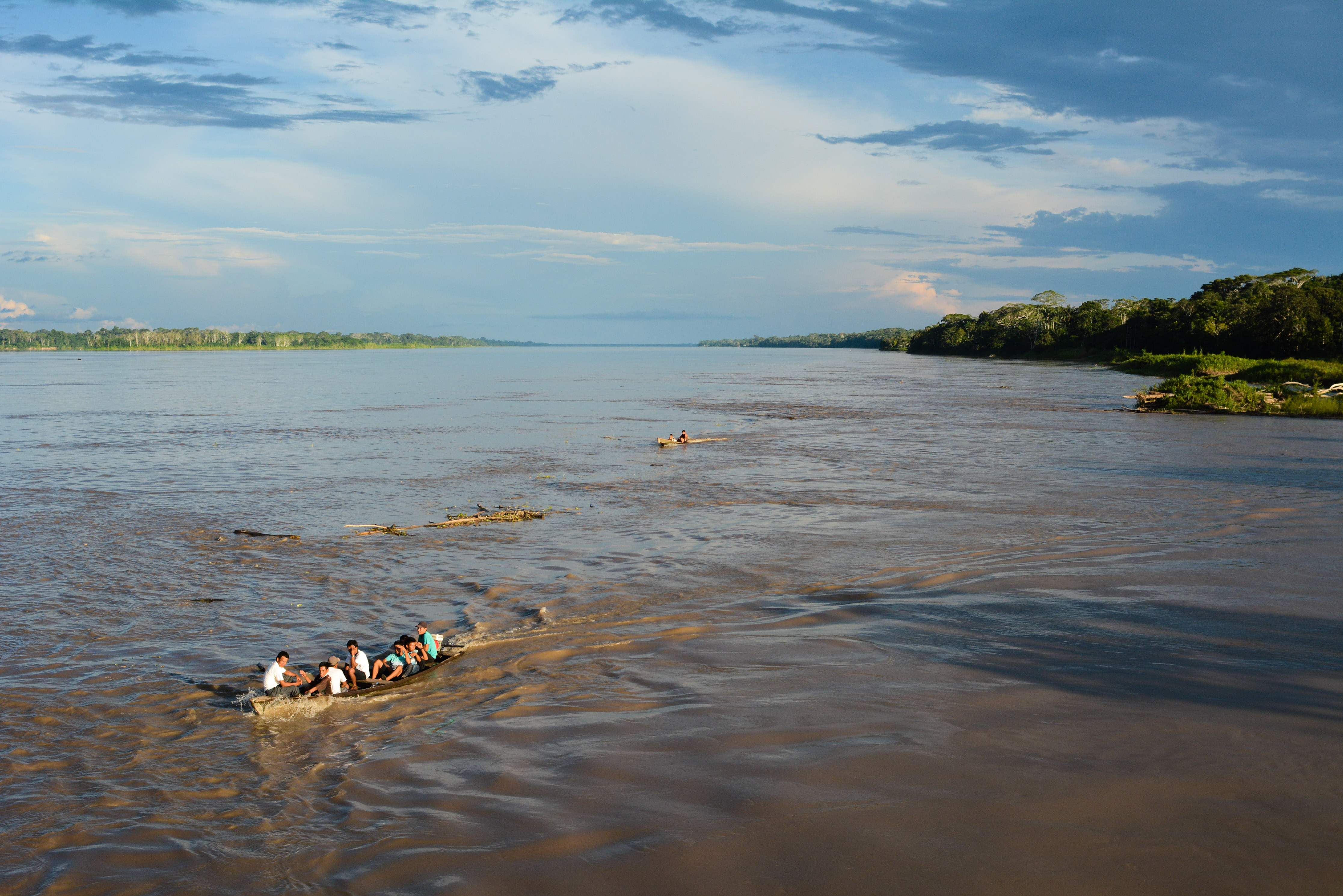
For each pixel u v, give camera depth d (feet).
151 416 219.82
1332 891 27.86
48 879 31.68
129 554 79.51
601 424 200.13
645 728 42.24
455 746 41.24
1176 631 54.75
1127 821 32.30
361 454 147.74
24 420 210.18
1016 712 42.75
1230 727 40.40
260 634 58.70
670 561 75.36
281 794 37.47
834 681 47.70
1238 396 229.25
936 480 117.50
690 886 29.22
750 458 140.56
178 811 36.27
